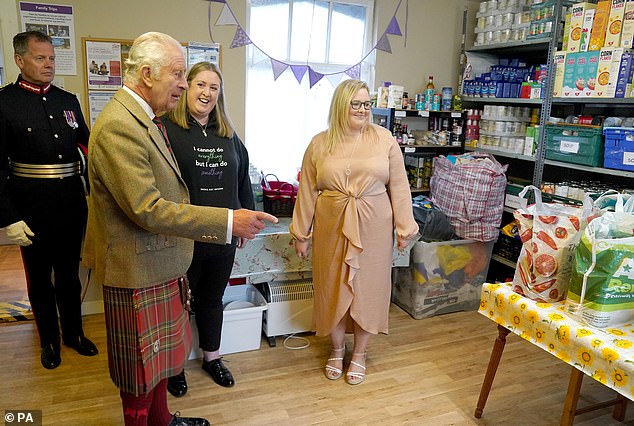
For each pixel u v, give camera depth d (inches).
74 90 114.6
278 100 140.1
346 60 145.6
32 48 86.9
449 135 148.3
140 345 58.8
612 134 106.6
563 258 72.3
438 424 85.5
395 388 96.0
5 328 113.7
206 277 90.6
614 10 104.1
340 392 94.0
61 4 109.8
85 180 101.3
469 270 130.0
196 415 85.0
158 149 57.1
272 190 120.6
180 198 61.1
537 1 126.6
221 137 85.7
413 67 149.9
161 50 54.8
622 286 65.5
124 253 56.6
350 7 142.0
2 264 157.2
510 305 76.9
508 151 136.3
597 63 107.7
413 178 146.7
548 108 122.1
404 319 127.2
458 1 150.8
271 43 135.6
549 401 93.3
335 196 93.0
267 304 108.1
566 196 117.9
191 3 119.6
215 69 82.0
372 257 95.0
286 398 91.3
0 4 105.9
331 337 100.0
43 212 91.8
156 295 60.2
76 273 101.0
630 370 58.7
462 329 122.3
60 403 86.3
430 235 124.7
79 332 103.1
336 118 92.0
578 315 68.1
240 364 102.5
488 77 142.5
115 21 114.3
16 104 88.2
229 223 56.1
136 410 63.1
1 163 86.3
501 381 99.7
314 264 98.6
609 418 88.6
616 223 70.1
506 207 136.1
